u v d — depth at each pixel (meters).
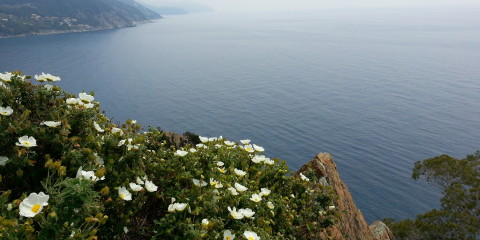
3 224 2.42
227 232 3.46
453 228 27.02
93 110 4.14
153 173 4.16
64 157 3.33
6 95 3.69
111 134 4.00
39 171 3.35
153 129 5.08
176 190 3.97
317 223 4.86
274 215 4.38
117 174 3.59
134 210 3.54
